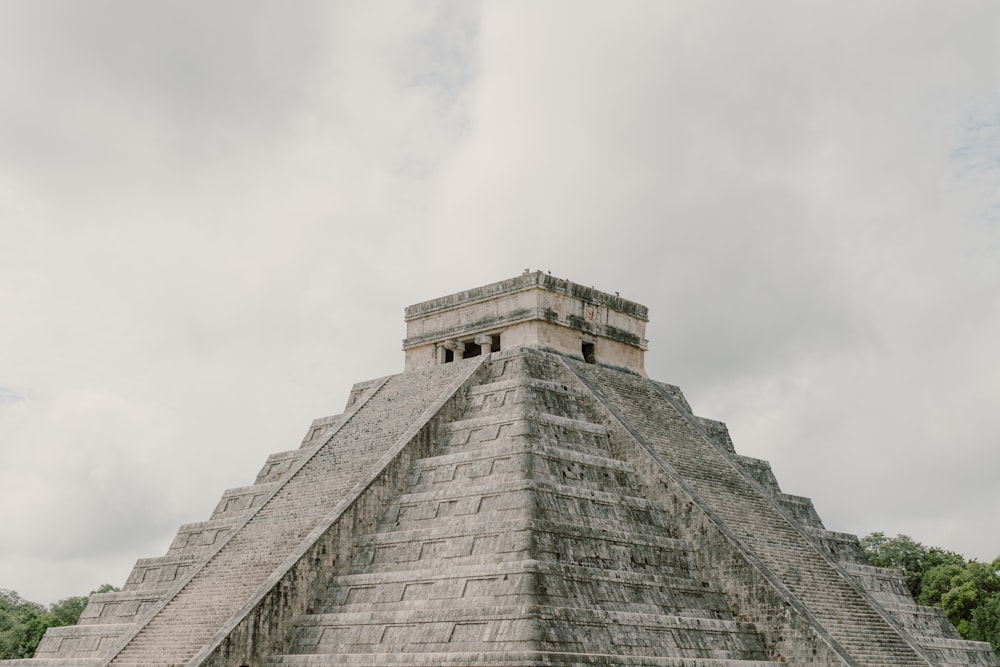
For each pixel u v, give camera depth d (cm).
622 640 3362
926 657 3803
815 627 3653
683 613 3709
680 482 4150
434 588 3556
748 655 3700
